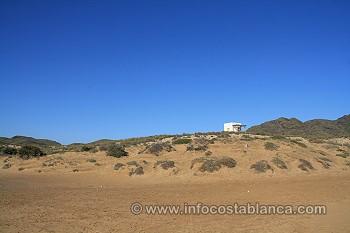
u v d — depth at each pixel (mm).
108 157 41469
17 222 15062
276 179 29891
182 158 37594
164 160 35938
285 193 22641
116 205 18984
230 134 52938
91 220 15508
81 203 19594
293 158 36750
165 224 14805
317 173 34250
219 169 32500
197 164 33688
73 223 14961
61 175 34094
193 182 28938
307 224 14836
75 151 47031
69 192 23875
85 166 37562
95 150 45469
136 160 37844
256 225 14633
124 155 42250
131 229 14016
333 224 14820
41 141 95188
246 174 31781
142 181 30672
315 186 25734
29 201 20062
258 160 34781
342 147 50844
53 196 22047
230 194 22406
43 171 36031
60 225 14625
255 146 41625
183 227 14281
